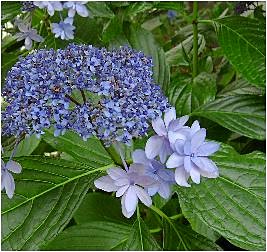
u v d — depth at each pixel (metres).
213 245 0.41
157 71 0.49
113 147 0.39
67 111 0.32
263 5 0.65
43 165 0.39
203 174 0.34
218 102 0.49
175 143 0.33
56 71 0.33
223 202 0.37
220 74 0.64
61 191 0.38
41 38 0.51
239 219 0.37
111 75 0.33
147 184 0.33
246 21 0.51
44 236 0.36
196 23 0.54
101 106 0.32
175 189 0.38
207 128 0.53
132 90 0.33
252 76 0.49
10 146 0.46
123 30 0.51
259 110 0.48
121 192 0.33
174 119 0.34
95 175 0.39
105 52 0.35
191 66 0.57
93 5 0.50
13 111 0.33
